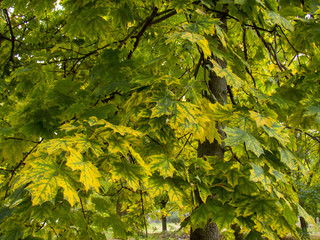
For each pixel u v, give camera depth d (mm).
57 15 4754
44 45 4375
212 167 1796
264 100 2109
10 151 2205
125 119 1709
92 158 1288
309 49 2854
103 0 2080
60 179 1024
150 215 5188
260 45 3818
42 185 967
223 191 1821
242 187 1802
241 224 1788
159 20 2697
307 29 2514
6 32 4188
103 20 2211
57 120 2057
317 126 2248
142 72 1736
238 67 2264
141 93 1688
